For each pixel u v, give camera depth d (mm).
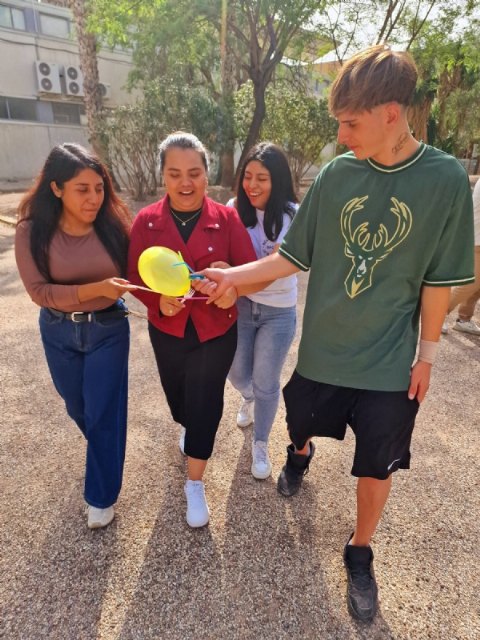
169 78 11469
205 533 2137
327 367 1803
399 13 13062
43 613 1764
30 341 4227
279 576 1930
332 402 1850
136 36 13570
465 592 1888
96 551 2033
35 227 1912
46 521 2197
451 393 3445
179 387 2230
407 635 1713
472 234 1559
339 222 1676
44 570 1940
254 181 2281
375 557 2043
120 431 2139
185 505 2311
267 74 12227
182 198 1949
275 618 1759
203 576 1922
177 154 1868
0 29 17094
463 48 14094
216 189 13461
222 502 2332
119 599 1821
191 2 12055
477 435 2949
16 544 2068
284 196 2326
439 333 1698
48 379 3535
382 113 1402
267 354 2365
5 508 2273
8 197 14031
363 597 1784
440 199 1509
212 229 2033
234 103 12938
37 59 18312
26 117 18703
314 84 18344
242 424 2973
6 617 1745
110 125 11305
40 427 2932
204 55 15172
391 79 1356
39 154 19312
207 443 2143
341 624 1745
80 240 1995
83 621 1736
